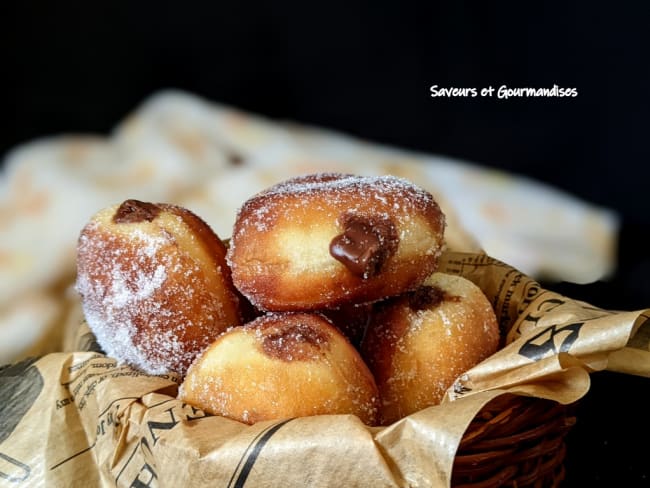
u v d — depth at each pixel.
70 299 0.60
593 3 0.79
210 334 0.38
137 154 0.75
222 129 0.78
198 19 0.83
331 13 0.84
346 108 0.88
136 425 0.34
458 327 0.38
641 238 0.79
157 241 0.38
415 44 0.84
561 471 0.37
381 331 0.38
